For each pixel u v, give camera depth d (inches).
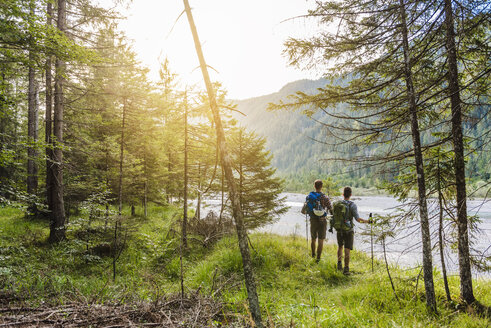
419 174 172.1
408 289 193.2
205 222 405.7
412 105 171.9
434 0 153.3
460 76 177.8
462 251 173.8
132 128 408.2
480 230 176.6
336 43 176.7
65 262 269.9
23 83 434.0
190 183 463.5
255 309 113.5
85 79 351.6
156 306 139.9
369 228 204.7
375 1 169.9
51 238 341.1
